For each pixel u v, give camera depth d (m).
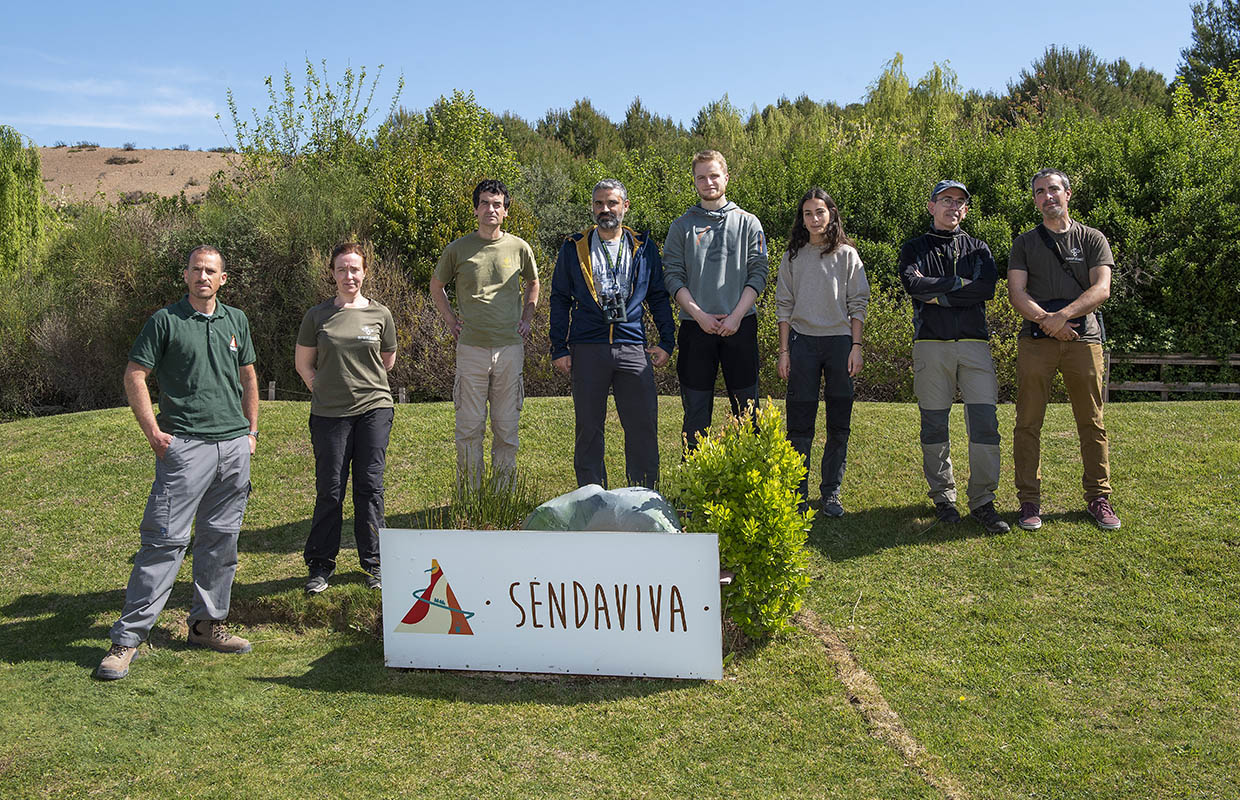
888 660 4.13
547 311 12.40
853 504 6.11
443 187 14.87
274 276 14.73
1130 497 5.83
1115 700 3.76
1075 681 3.92
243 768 3.30
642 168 21.94
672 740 3.47
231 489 4.50
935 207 5.61
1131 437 6.99
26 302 15.84
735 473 4.30
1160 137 13.51
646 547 3.90
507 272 5.74
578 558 3.97
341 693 3.92
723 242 5.47
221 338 4.45
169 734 3.56
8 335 15.47
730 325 5.34
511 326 5.78
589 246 5.38
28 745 3.47
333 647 4.49
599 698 3.81
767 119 31.61
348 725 3.62
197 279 4.36
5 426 9.03
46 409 15.65
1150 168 13.29
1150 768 3.28
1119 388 11.98
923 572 5.04
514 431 5.90
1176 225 12.33
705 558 3.87
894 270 13.39
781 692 3.83
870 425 7.75
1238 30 27.27
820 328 5.66
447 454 7.38
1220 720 3.58
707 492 4.32
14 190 18.70
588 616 4.00
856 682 3.89
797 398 5.74
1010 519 5.62
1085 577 4.86
